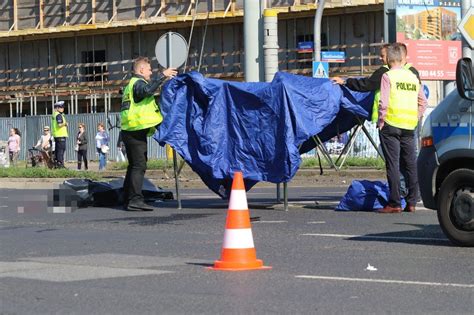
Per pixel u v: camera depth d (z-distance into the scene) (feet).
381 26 372.38
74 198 119.03
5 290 59.00
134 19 422.00
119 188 124.98
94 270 66.95
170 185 185.78
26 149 393.29
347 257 72.59
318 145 122.52
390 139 104.99
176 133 112.78
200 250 78.43
